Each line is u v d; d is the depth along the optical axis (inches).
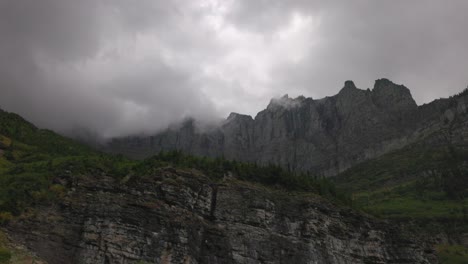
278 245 5418.3
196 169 5861.2
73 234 4328.3
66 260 4158.5
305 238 5625.0
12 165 6122.1
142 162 5620.1
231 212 5462.6
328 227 5900.6
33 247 4030.5
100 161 5438.0
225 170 6092.5
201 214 5324.8
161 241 4687.5
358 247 6023.6
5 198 4357.8
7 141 7436.0
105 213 4537.4
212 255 5068.9
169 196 5083.7
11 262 3666.3
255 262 5182.1
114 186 4840.1
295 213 5787.4
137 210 4736.7
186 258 4793.3
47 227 4244.6
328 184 7062.0
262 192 5846.5
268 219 5580.7
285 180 6314.0
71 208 4471.0
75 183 4714.6
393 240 6397.6
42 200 4436.5
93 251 4301.2
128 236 4515.3
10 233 4030.5
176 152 6161.4
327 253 5674.2
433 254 6825.8
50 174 4869.6
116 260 4340.6
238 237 5275.6
